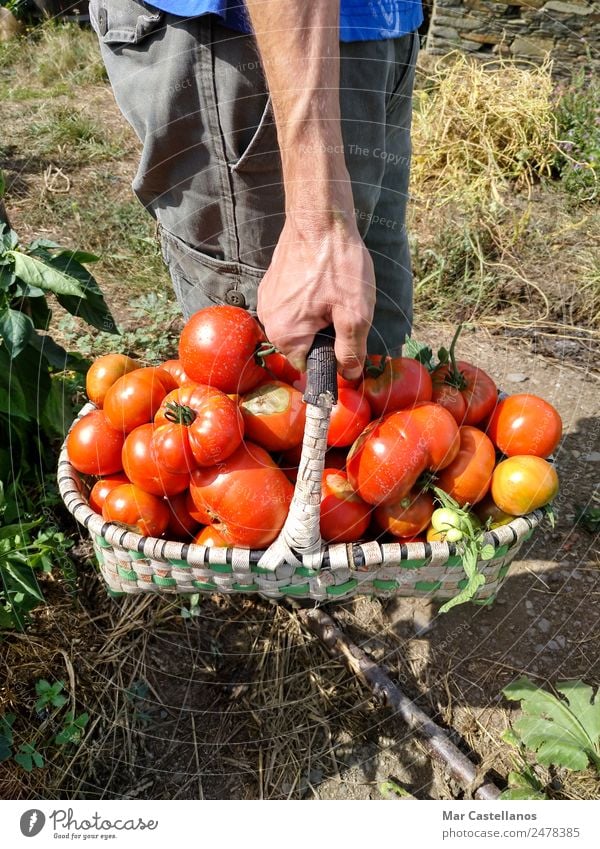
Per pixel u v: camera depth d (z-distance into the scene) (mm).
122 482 1439
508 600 1928
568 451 2334
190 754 1658
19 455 1947
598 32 3477
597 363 2674
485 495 1420
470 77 3539
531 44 3604
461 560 1274
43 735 1604
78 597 1825
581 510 2152
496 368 2629
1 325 1608
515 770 1623
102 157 3549
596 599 1937
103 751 1629
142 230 3029
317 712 1723
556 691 1748
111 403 1376
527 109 3436
